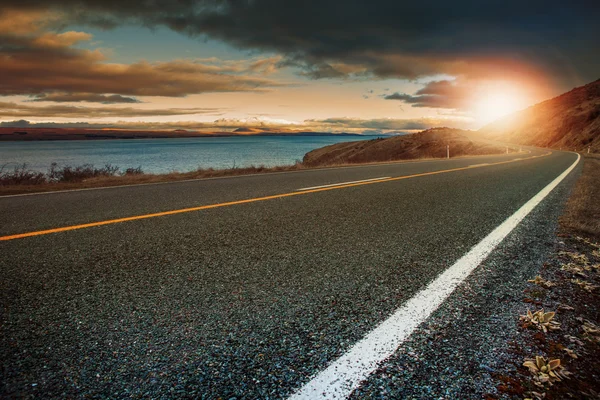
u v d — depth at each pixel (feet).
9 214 14.65
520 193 20.45
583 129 190.70
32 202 18.08
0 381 4.22
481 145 195.31
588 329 5.62
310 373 4.44
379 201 17.24
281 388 4.16
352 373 4.45
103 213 14.56
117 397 4.00
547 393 4.18
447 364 4.67
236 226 12.15
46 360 4.67
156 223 12.62
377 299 6.59
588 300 6.74
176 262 8.57
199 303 6.38
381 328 5.55
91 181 30.76
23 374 4.37
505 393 4.16
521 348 5.10
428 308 6.25
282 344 5.08
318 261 8.67
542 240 10.89
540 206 16.39
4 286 7.14
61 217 13.85
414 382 4.31
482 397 4.08
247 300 6.51
